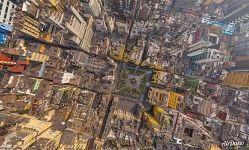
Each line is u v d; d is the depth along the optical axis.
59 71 150.00
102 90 175.75
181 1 194.38
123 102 189.00
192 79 190.88
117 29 188.25
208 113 178.88
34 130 120.38
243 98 180.25
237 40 197.25
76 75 173.25
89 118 157.38
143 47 190.75
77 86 174.50
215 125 172.38
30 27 124.44
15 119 121.19
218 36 195.75
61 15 124.31
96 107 173.62
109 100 178.25
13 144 105.69
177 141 149.62
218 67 196.00
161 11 190.88
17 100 126.94
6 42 123.31
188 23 198.88
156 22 192.50
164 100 179.88
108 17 176.38
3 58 119.94
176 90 193.62
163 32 195.62
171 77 188.12
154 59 191.50
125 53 189.25
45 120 138.62
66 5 128.12
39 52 141.25
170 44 196.62
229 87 190.62
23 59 131.50
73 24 131.75
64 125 144.00
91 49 180.50
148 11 181.88
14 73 132.62
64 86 160.00
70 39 142.50
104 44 182.00
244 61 181.25
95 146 142.12
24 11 118.31
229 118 177.75
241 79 176.25
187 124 157.12
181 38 198.25
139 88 188.88
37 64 142.12
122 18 188.62
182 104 181.25
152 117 176.75
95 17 165.25
